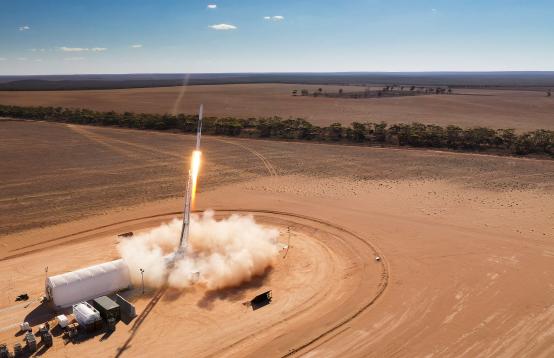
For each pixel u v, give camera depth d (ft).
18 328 81.10
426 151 232.12
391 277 98.89
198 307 88.02
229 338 77.82
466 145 238.48
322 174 188.14
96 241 119.96
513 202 148.36
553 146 224.94
